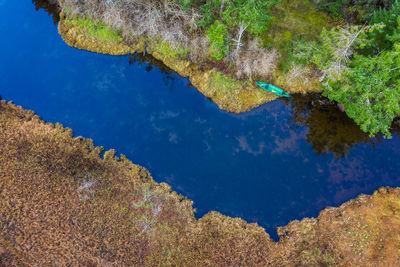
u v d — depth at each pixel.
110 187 23.12
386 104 20.98
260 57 25.86
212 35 23.38
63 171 23.42
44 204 22.25
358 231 21.38
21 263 20.55
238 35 25.80
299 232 22.02
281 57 26.30
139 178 23.78
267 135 25.48
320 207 23.09
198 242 21.62
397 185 23.55
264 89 26.05
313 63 25.73
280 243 21.72
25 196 22.47
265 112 26.05
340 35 21.50
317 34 26.55
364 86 21.34
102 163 24.17
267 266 20.86
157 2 28.00
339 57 21.47
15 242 21.08
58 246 21.09
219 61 26.52
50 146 24.47
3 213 21.86
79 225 21.70
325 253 20.91
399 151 24.72
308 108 26.06
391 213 21.91
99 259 20.81
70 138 25.08
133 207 22.47
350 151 24.78
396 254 20.31
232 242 21.67
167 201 23.02
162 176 24.19
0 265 20.38
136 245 21.30
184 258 21.06
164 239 21.56
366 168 24.20
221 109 26.28
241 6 22.08
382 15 22.97
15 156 23.78
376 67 21.41
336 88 23.73
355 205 22.62
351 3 26.42
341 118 25.61
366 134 25.17
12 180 22.92
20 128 25.03
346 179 23.92
